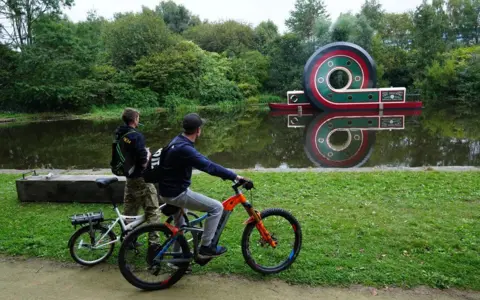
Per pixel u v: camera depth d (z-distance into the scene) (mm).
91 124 22734
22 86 26953
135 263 3906
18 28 29125
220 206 3439
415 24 41219
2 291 3545
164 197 3354
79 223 3854
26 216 5348
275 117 24516
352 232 4504
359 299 3279
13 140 16516
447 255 3904
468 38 52312
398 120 20578
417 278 3525
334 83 37094
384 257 3920
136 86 34031
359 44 38938
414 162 10141
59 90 27578
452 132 15602
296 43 42000
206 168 3197
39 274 3854
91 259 4070
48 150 13781
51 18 28953
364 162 10406
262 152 12398
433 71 33969
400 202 5527
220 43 47438
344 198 5785
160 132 17672
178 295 3414
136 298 3381
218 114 27828
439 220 4797
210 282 3604
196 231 3514
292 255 3754
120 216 4008
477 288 3379
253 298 3334
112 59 35719
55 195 5902
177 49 37406
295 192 6145
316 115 24812
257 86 41906
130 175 3963
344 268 3727
